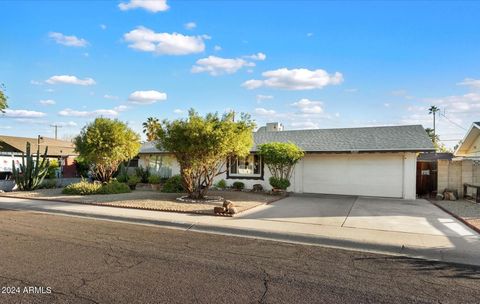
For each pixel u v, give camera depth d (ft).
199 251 23.85
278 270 19.94
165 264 20.59
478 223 33.19
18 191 62.08
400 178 57.77
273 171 62.59
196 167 48.78
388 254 23.99
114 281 17.52
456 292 17.04
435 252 24.08
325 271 19.94
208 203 46.14
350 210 42.32
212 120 46.55
